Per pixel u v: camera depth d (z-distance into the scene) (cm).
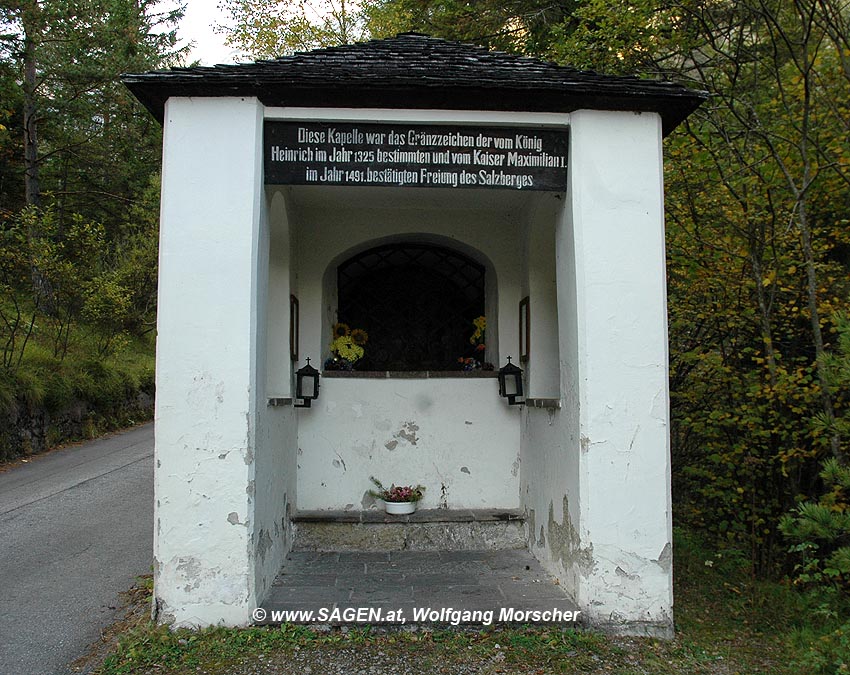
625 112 453
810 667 390
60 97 1980
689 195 640
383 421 639
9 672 384
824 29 584
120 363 1855
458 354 716
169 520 418
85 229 1484
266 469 475
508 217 659
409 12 1528
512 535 609
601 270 443
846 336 437
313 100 443
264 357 462
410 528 601
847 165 589
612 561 432
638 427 438
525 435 620
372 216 650
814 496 618
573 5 1083
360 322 714
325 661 385
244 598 420
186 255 427
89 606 492
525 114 452
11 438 1188
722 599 521
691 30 678
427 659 389
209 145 433
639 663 394
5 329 1489
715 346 663
